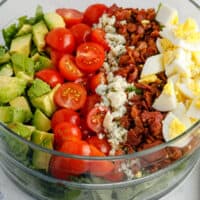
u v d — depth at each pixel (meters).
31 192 0.46
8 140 0.42
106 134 0.44
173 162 0.43
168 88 0.44
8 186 0.47
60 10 0.54
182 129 0.43
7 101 0.46
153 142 0.43
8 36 0.52
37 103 0.46
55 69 0.49
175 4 0.52
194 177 0.48
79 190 0.43
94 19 0.53
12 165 0.45
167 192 0.47
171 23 0.50
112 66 0.48
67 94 0.46
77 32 0.51
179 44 0.47
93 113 0.45
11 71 0.49
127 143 0.43
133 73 0.46
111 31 0.51
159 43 0.48
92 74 0.49
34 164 0.42
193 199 0.46
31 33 0.51
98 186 0.42
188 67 0.46
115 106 0.45
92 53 0.48
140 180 0.42
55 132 0.43
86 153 0.41
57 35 0.49
